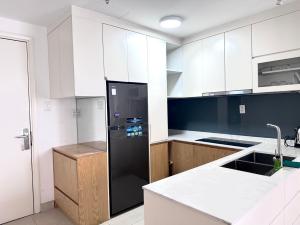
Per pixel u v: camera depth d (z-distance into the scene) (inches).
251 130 119.3
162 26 111.0
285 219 57.1
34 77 106.3
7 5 85.3
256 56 100.6
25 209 104.8
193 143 120.2
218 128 134.3
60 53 98.3
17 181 103.0
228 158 77.3
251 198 44.6
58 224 96.3
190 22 109.5
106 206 97.7
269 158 85.5
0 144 98.6
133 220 98.0
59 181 106.2
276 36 93.9
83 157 90.1
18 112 103.4
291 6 89.4
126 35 106.3
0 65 98.7
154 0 85.2
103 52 97.6
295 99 102.8
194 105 146.3
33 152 106.5
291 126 104.4
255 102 117.0
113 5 89.0
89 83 92.6
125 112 104.6
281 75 94.6
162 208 48.3
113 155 99.8
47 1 83.0
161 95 124.1
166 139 127.2
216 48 116.4
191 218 42.3
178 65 138.2
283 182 55.3
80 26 90.0
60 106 114.3
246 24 103.6
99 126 102.0
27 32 104.4
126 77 106.0
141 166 111.7
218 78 116.0
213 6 91.7
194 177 57.9
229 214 38.4
